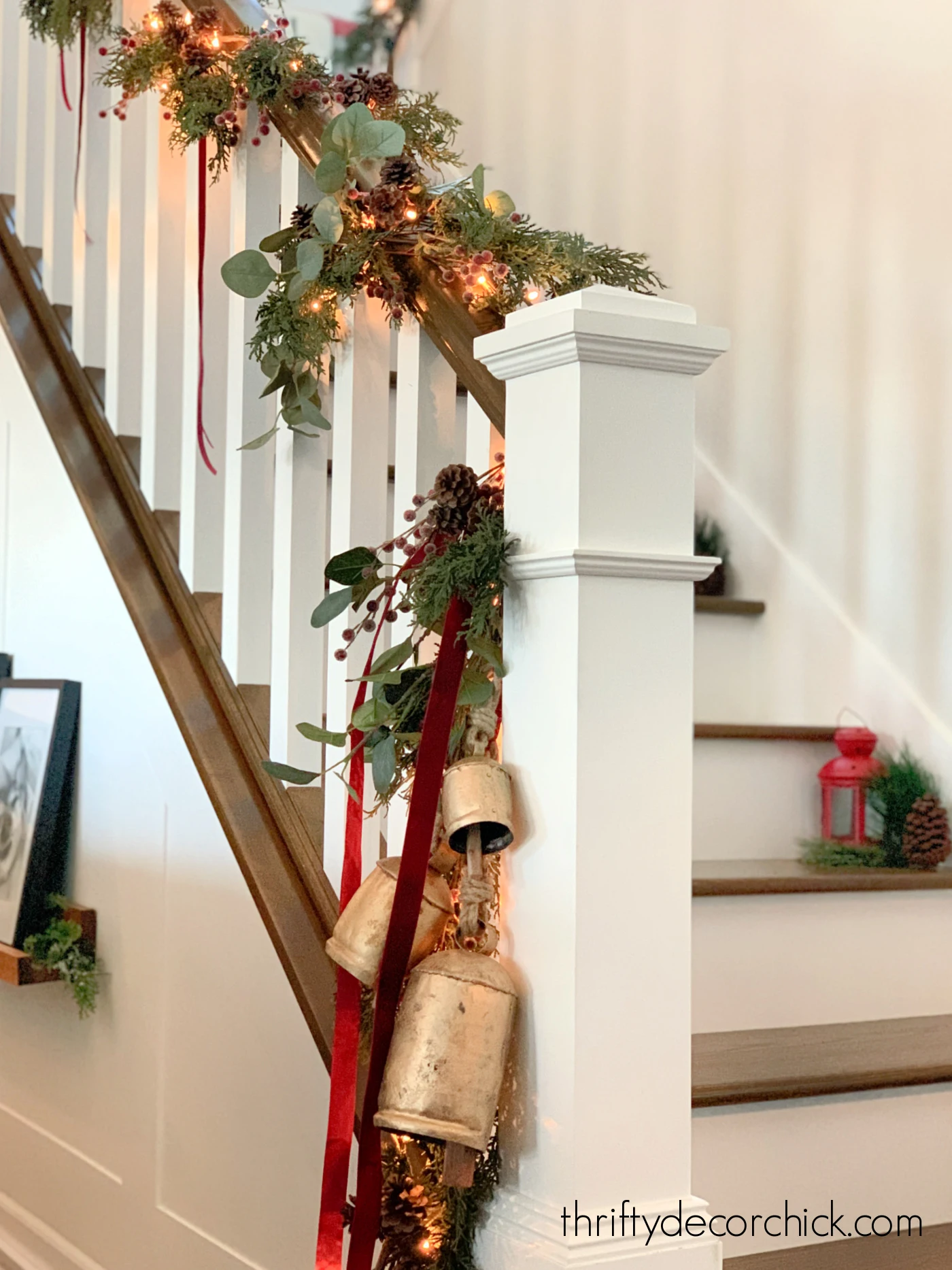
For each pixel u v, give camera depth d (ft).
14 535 7.36
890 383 8.01
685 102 9.98
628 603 3.58
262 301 5.48
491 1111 3.50
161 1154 5.79
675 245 10.07
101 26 6.67
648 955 3.56
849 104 8.41
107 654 6.43
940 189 7.68
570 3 11.32
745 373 9.29
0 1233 7.16
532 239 4.35
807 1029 5.96
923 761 7.57
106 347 6.98
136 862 6.12
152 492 6.37
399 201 4.24
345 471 4.85
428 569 3.73
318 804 5.33
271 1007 5.06
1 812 7.08
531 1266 3.48
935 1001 6.57
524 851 3.67
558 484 3.59
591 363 3.54
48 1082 6.88
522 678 3.71
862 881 6.33
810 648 8.52
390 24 13.16
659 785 3.61
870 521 8.12
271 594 5.67
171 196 6.32
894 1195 5.11
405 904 3.60
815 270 8.66
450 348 4.17
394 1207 3.78
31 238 7.80
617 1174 3.49
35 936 6.48
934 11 7.74
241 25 5.34
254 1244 5.06
